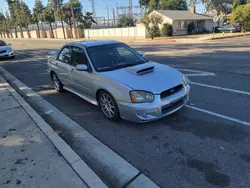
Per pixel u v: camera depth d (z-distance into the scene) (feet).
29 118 14.32
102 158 10.09
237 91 17.54
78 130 12.91
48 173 8.84
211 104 15.26
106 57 14.88
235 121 12.59
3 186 8.25
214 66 27.58
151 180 8.48
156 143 10.99
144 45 67.36
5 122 13.92
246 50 41.37
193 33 118.62
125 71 13.20
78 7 148.87
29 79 27.53
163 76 12.57
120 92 11.84
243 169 8.74
